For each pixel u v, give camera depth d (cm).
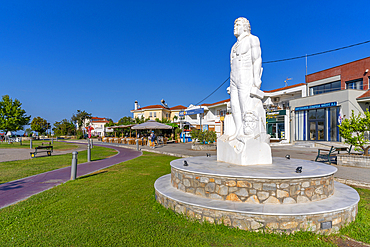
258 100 658
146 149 2250
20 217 476
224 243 368
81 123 7400
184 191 534
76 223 444
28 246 358
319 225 398
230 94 724
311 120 2552
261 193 439
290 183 439
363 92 2202
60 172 1045
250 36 670
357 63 2455
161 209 505
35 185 783
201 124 3588
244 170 513
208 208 423
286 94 3334
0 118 4247
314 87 2964
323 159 1324
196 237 385
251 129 615
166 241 373
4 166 1239
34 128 6556
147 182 792
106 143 3697
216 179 472
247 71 660
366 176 842
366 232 404
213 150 2022
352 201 459
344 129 1162
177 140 3544
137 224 437
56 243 367
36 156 1786
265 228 389
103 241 373
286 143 2723
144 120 5103
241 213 400
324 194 475
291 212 393
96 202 573
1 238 385
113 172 1011
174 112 6406
